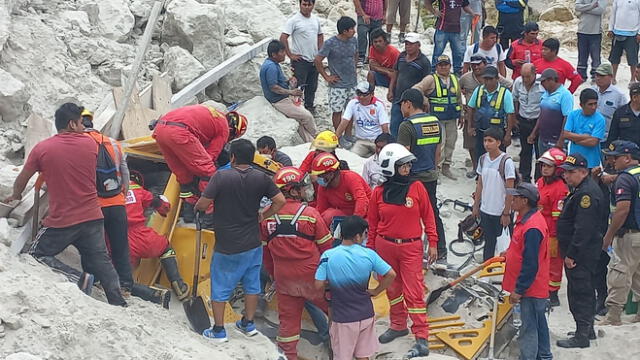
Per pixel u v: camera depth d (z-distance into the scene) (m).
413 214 8.54
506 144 11.79
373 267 7.91
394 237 8.58
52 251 7.56
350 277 7.84
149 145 9.32
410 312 8.60
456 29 14.25
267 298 9.04
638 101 10.44
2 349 6.45
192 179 8.88
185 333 7.80
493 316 8.93
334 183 9.02
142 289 8.15
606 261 9.66
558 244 9.26
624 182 8.95
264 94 12.39
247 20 14.25
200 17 12.80
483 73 11.74
